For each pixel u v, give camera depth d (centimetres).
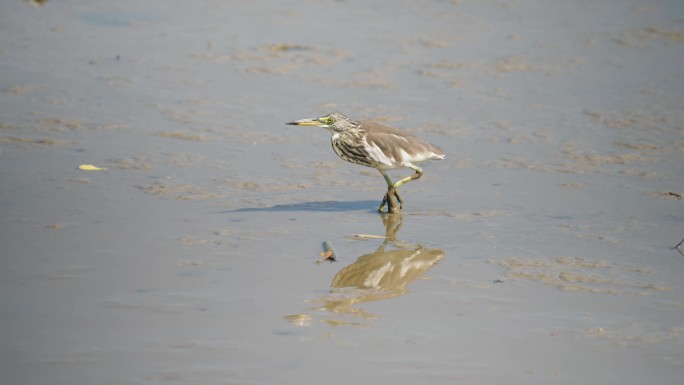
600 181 1620
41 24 2589
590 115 1978
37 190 1502
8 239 1288
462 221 1427
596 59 2369
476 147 1800
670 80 2212
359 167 1709
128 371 923
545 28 2627
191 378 912
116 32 2522
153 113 1936
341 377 923
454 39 2508
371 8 2809
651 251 1302
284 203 1498
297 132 1873
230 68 2245
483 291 1152
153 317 1052
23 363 936
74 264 1205
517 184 1608
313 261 1245
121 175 1593
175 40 2456
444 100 2066
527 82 2195
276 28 2572
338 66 2277
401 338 1015
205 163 1677
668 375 945
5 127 1808
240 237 1327
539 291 1155
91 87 2081
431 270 1224
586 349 998
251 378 916
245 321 1048
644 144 1808
